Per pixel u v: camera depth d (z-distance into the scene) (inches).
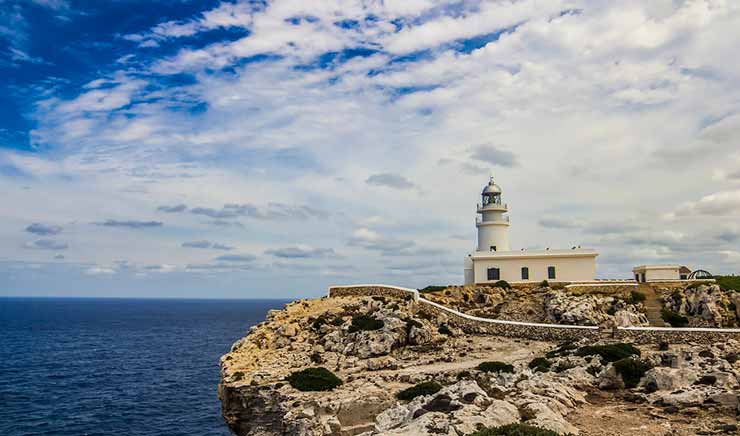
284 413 1596.9
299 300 3093.0
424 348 2165.4
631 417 1045.8
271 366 2058.3
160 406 2778.1
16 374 3595.0
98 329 7249.0
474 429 876.0
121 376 3580.2
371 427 1390.3
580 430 958.4
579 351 1689.2
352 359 2069.4
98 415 2588.6
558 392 1161.4
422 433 867.4
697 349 1670.8
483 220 3506.4
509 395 1155.3
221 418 2583.7
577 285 2832.2
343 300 2913.4
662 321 2389.3
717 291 2474.2
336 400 1501.0
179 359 4377.5
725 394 1093.1
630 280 3011.8
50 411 2640.3
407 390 1486.2
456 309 2645.2
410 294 2787.9
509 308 2613.2
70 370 3794.3
